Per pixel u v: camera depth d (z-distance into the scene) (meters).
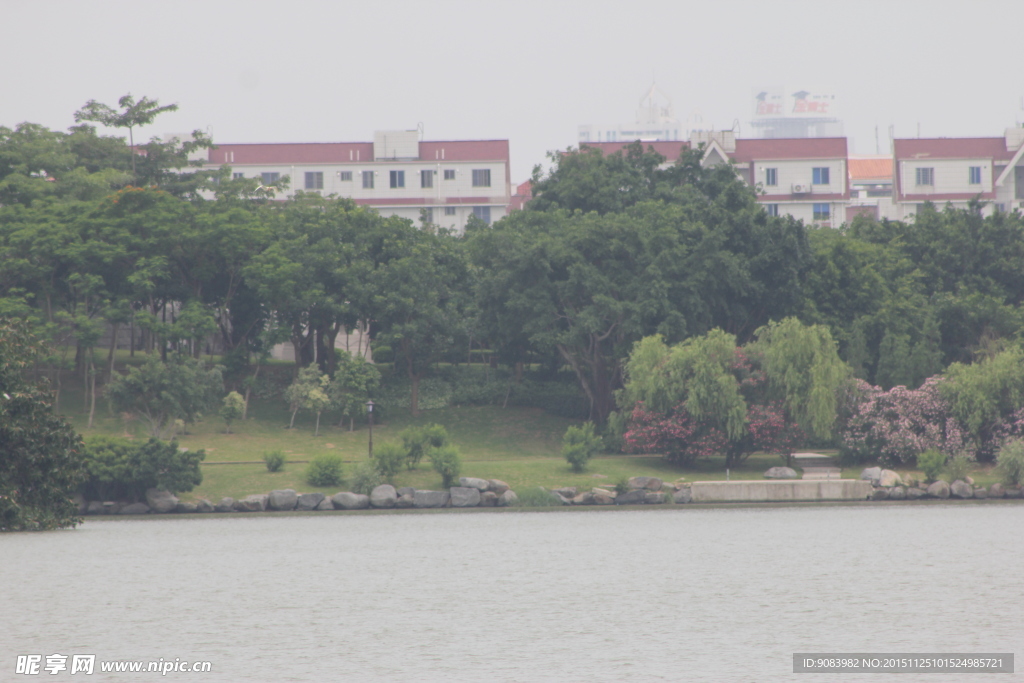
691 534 122.44
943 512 138.25
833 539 117.06
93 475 136.38
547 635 74.81
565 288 174.62
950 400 153.12
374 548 114.25
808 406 152.12
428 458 155.75
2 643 72.94
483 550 112.50
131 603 86.12
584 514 141.00
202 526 131.38
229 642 73.12
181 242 174.12
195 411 159.50
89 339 163.12
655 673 64.62
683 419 154.00
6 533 123.69
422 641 73.19
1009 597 86.12
